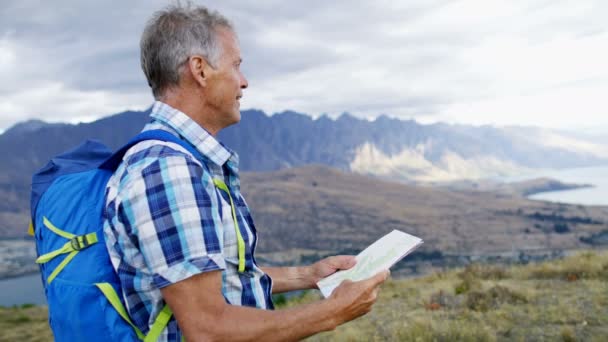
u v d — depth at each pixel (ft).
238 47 6.00
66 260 5.20
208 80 5.67
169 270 4.61
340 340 22.09
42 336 38.81
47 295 5.40
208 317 4.68
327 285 6.23
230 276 5.43
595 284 28.99
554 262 39.78
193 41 5.58
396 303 30.14
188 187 4.84
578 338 18.86
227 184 5.83
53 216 5.48
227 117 5.94
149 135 5.37
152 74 5.82
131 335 4.93
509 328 21.01
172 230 4.68
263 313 4.90
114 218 5.05
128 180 4.95
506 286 30.63
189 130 5.50
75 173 6.02
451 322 22.48
